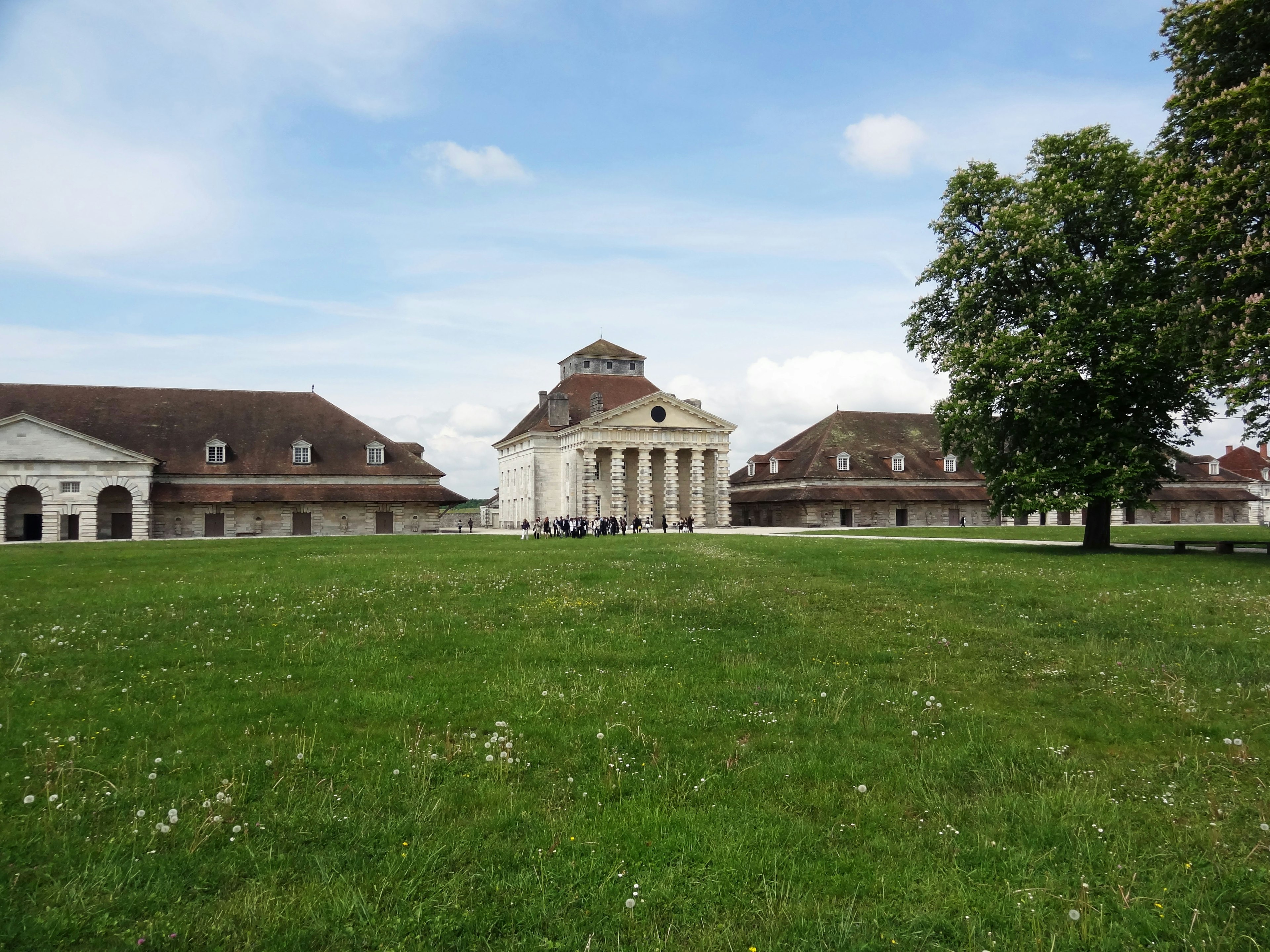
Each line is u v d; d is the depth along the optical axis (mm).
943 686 13445
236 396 77625
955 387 37000
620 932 6656
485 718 11508
